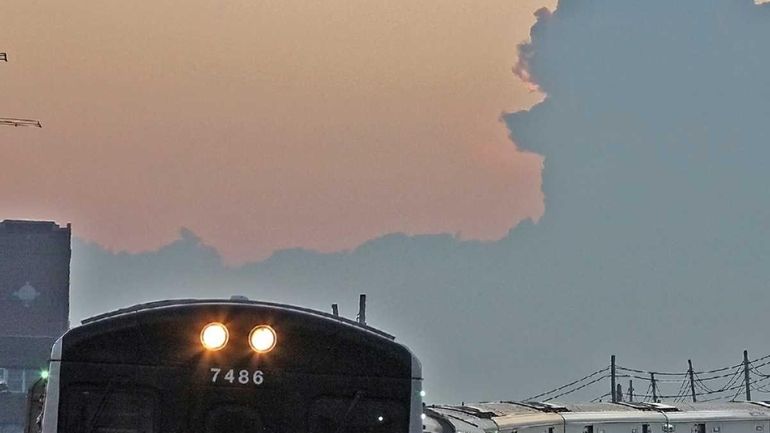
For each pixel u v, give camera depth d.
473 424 46.53
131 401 15.46
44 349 148.38
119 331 15.54
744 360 120.88
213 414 15.56
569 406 59.94
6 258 152.75
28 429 18.61
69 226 156.12
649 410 63.81
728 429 65.19
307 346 15.83
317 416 15.73
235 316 15.73
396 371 16.05
